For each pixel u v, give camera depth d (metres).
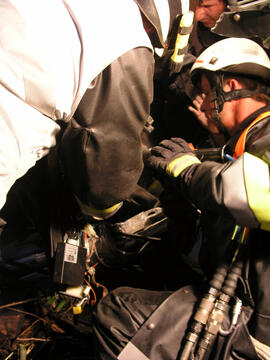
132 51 0.77
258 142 0.94
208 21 1.70
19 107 0.68
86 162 0.85
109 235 1.29
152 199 1.29
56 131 0.81
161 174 1.19
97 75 0.76
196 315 0.92
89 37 0.71
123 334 0.97
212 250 1.03
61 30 0.70
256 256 0.93
